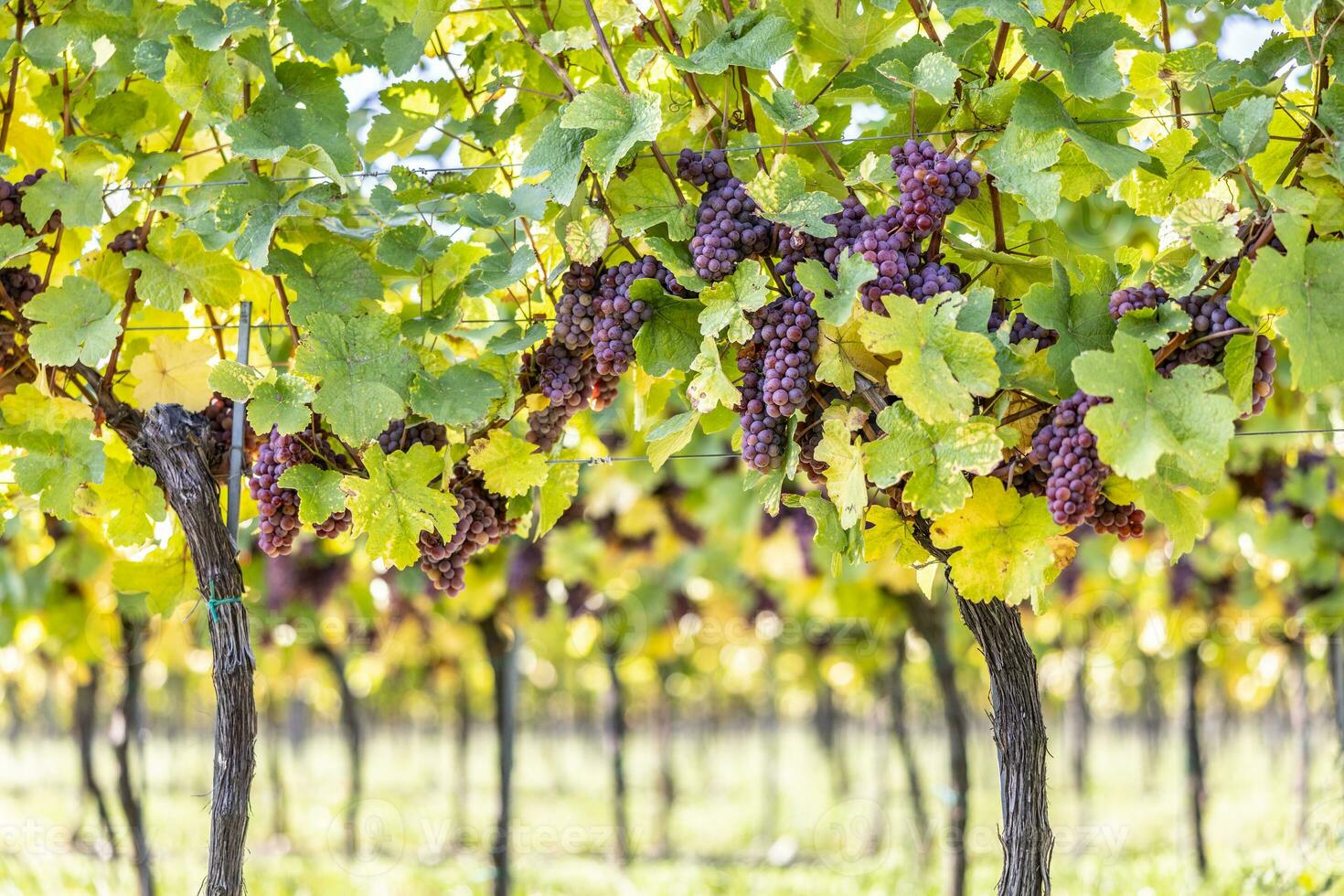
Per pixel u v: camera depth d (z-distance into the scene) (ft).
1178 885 20.02
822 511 8.20
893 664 26.71
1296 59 7.53
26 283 9.04
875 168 7.76
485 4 9.43
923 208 7.33
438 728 67.36
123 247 9.16
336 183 8.68
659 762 33.94
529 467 8.82
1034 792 8.14
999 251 8.34
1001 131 7.96
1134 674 45.16
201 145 10.69
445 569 9.21
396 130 9.84
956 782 19.20
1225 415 6.67
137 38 9.18
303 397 8.16
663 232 8.20
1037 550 7.45
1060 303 7.42
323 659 32.53
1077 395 7.00
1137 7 8.86
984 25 7.88
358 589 24.02
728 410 9.24
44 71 9.29
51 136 9.78
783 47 7.71
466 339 10.14
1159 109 9.16
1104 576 24.12
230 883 8.69
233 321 10.66
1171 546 7.64
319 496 8.38
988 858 26.86
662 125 8.36
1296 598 21.94
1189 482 7.34
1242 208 7.66
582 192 8.29
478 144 9.68
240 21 8.37
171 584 10.04
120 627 19.97
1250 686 31.14
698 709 54.03
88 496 9.43
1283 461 18.56
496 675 21.89
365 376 8.23
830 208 7.48
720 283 7.62
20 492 10.11
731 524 20.47
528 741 70.18
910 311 7.04
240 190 8.54
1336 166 7.37
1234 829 27.66
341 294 8.71
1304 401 16.43
